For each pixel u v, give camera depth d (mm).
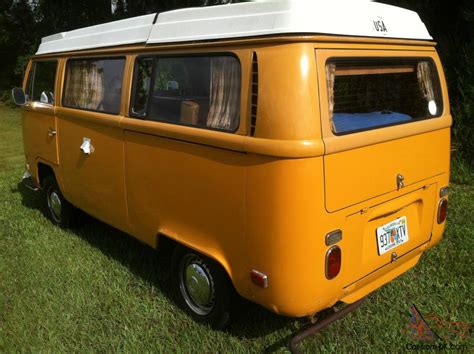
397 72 3189
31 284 4113
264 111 2602
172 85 3270
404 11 3330
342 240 2779
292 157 2516
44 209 6094
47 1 16328
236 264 2936
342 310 3125
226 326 3385
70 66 4617
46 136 5086
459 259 4285
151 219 3598
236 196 2834
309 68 2531
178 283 3672
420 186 3346
